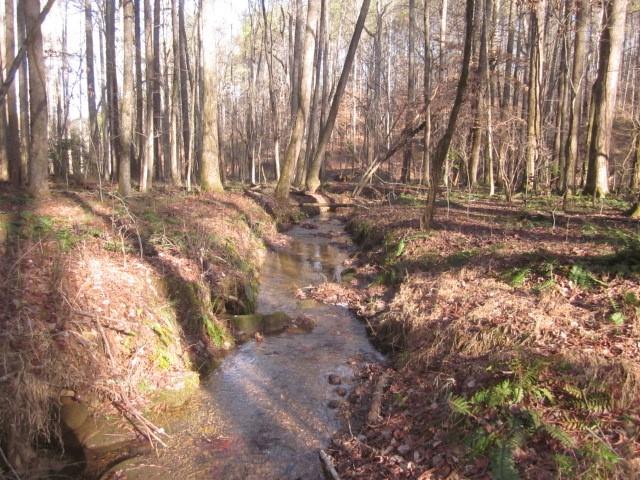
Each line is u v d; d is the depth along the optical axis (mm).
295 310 9297
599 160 17438
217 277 8773
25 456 4656
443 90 20031
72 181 19062
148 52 19938
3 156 16188
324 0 27281
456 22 25328
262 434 5363
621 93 37500
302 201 22438
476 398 4867
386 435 5086
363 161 38125
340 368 6945
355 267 12062
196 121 27094
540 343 5438
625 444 3932
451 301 7277
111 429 5164
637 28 31859
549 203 15906
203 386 6316
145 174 17062
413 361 6375
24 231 7664
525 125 19281
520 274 7477
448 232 11414
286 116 40469
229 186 26016
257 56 43500
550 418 4398
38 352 5242
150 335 6301
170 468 4781
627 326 5535
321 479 4664
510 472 3789
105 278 6660
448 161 19188
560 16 18297
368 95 40094
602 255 7824
